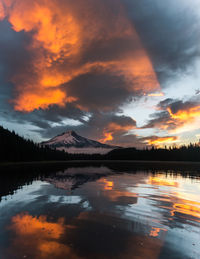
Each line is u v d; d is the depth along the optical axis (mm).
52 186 16219
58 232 6098
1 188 15062
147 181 20859
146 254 4816
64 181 20031
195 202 10688
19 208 8914
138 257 4660
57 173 31438
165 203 10312
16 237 5699
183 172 36625
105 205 9609
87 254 4750
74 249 4988
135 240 5609
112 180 21453
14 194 12469
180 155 138625
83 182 19219
